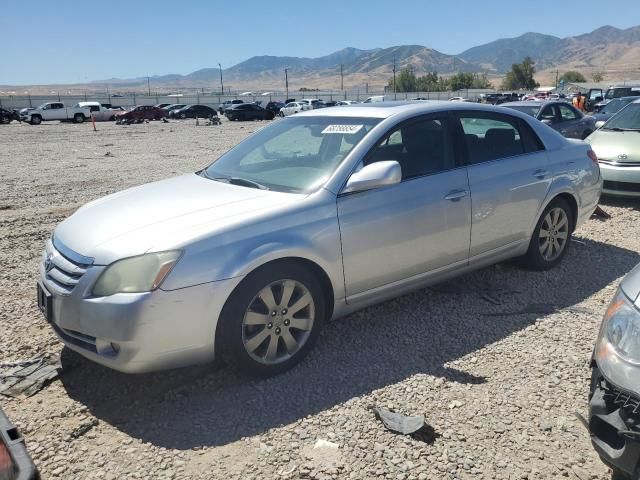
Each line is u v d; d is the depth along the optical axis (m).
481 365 3.76
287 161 4.30
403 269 4.18
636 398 2.31
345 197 3.83
